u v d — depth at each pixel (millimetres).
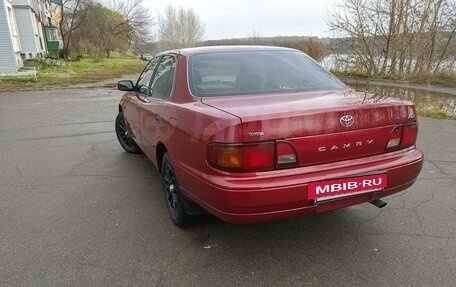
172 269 2629
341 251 2816
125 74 24438
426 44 15906
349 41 18203
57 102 11586
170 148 3037
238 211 2303
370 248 2846
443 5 15312
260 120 2266
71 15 37094
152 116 3582
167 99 3330
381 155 2674
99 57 40875
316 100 2730
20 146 6121
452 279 2457
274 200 2305
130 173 4668
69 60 31578
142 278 2533
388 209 3496
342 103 2607
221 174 2338
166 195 3393
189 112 2693
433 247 2834
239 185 2266
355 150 2553
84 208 3645
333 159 2494
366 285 2422
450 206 3531
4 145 6207
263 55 3574
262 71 3352
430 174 4391
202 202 2562
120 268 2646
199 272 2590
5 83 16766
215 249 2877
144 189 4121
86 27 41906
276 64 3486
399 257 2717
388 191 2666
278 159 2324
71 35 37750
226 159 2283
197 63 3344
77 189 4145
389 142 2682
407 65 16766
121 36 49281
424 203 3605
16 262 2734
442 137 6250
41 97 12875
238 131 2250
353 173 2490
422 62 16125
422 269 2568
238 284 2455
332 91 3168
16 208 3656
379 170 2574
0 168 4949
